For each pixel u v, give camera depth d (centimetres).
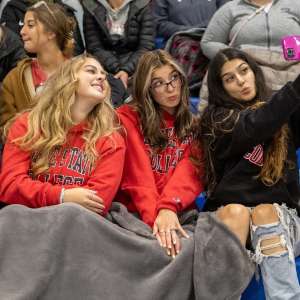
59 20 287
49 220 198
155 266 200
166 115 247
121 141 231
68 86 229
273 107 207
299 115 228
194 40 349
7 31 322
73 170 225
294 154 230
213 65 236
